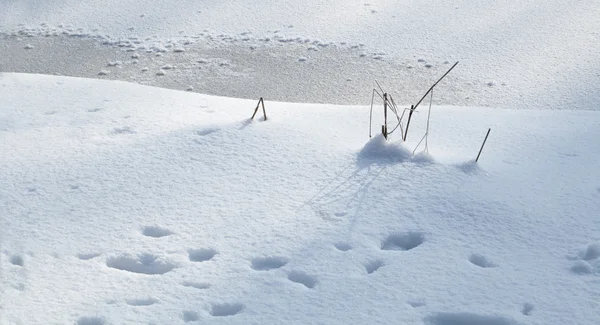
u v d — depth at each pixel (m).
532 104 7.42
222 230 3.21
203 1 11.16
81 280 2.82
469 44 9.26
